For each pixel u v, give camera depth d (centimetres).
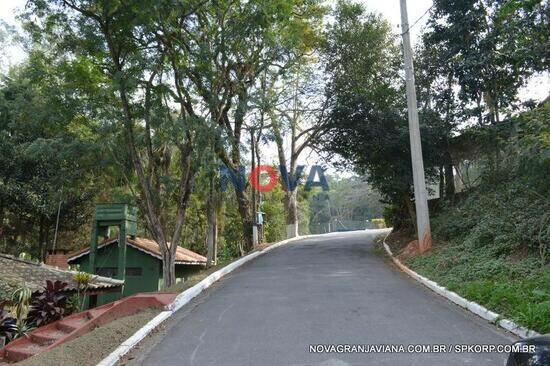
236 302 1069
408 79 1662
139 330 844
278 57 1916
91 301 2178
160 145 1908
